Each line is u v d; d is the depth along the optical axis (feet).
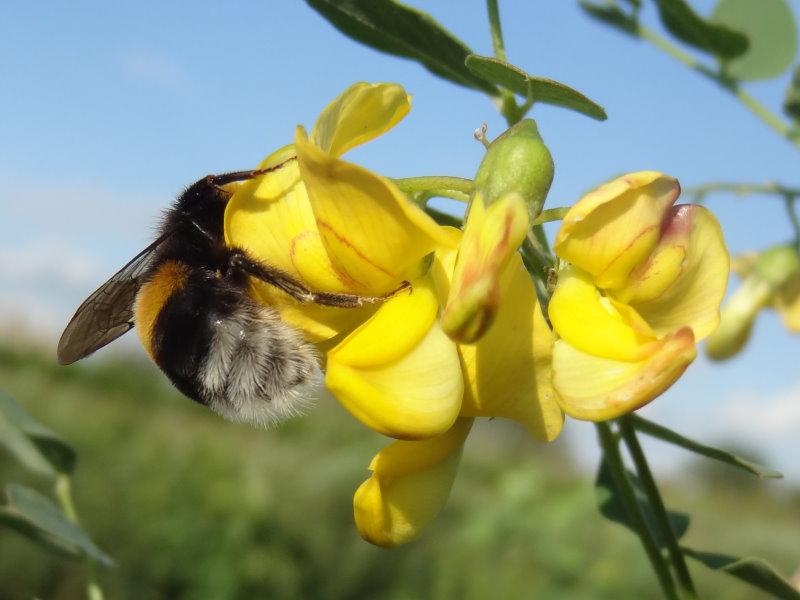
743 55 0.41
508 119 0.30
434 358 0.23
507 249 0.22
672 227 0.24
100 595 0.37
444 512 1.44
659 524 0.30
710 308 0.24
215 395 0.33
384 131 0.26
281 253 0.26
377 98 0.25
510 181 0.23
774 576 0.29
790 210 0.43
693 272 0.24
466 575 1.23
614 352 0.22
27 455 0.39
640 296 0.24
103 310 0.37
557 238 0.23
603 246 0.23
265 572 1.21
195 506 1.24
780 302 0.57
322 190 0.23
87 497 1.24
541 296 0.26
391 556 1.29
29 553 1.12
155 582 1.18
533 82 0.26
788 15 0.43
